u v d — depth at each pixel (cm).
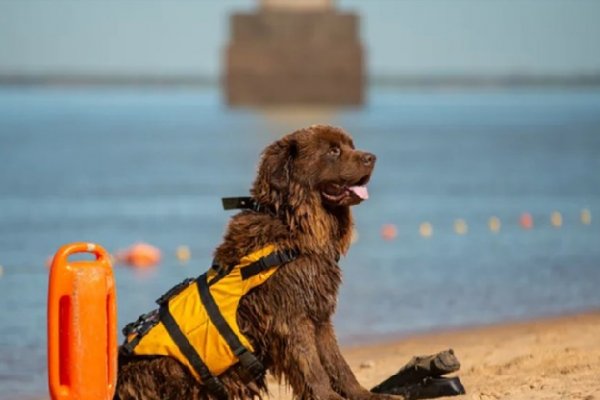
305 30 15188
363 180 801
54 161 5509
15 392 1091
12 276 1883
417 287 1678
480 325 1358
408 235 2397
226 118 13438
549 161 5306
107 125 11275
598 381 881
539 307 1488
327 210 802
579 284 1694
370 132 9106
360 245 2219
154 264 2000
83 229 2614
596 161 5300
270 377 1052
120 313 1492
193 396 773
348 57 15188
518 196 3409
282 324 775
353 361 1152
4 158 5762
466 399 852
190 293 782
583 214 2805
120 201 3334
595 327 1258
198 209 3067
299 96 15300
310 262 782
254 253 778
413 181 4091
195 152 6369
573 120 12081
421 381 874
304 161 793
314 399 774
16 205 3234
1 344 1313
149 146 7131
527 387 877
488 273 1819
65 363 721
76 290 715
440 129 9694
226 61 15312
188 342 768
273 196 794
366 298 1577
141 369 770
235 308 774
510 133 8819
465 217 2788
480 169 4769
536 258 2005
